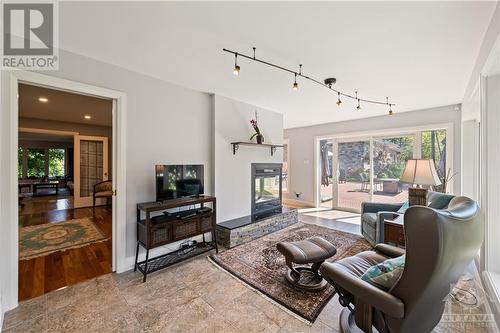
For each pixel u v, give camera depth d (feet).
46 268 8.44
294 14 5.44
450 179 13.51
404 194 15.81
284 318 5.74
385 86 10.37
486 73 6.36
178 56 7.58
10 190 6.08
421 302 3.58
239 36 6.42
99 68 7.82
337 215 16.93
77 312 5.99
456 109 13.33
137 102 8.82
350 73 8.91
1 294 5.74
